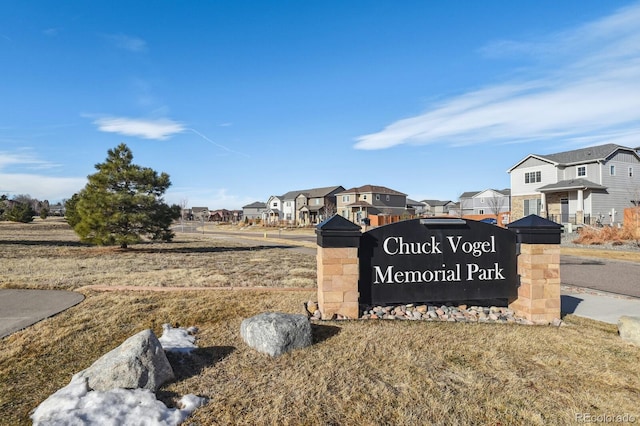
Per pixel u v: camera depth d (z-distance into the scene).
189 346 4.01
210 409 2.81
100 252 14.73
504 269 5.52
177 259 12.75
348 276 5.10
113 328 4.74
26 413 2.78
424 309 5.44
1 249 15.12
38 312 5.44
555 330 4.75
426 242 5.40
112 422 2.55
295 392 3.06
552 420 2.72
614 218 25.34
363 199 52.88
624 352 4.00
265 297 6.30
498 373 3.46
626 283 8.52
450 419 2.71
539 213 29.58
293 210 64.88
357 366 3.55
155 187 16.14
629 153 28.02
